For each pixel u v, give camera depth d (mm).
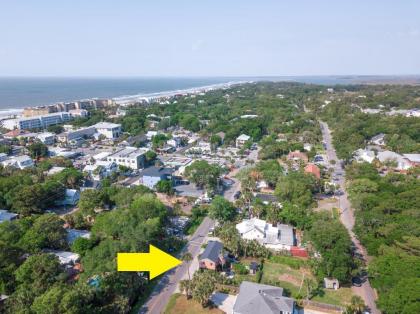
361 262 71875
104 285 56875
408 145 159875
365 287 66500
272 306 55312
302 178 111250
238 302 57062
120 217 80188
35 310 48406
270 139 181500
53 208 103625
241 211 99188
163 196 113500
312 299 62562
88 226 89312
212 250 73875
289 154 158125
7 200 95812
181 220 95375
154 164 152250
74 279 65812
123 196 97375
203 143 190750
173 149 181375
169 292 64438
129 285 60250
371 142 180625
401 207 86750
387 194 96062
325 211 92062
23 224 78312
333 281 65688
